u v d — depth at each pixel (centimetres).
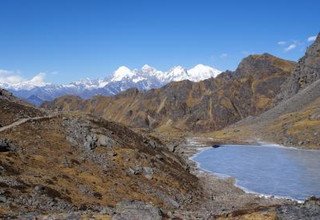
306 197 9250
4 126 8544
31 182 6084
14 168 6444
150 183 8144
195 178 10612
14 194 5450
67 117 10025
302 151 18200
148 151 10544
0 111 9256
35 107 11619
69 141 8644
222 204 8106
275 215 4488
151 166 9019
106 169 7962
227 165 14338
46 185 6178
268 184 10762
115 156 8756
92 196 6538
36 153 7544
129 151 9131
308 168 13375
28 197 5503
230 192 9669
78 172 7375
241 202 8362
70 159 7762
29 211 5053
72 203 5881
